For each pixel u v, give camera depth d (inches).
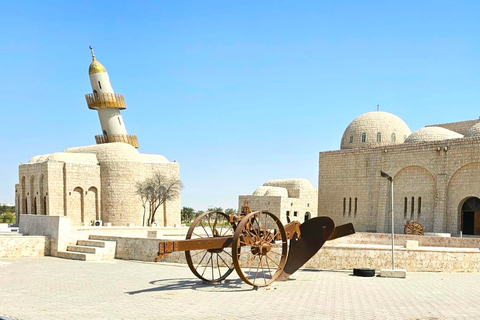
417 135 2094.0
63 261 1192.2
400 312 595.5
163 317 572.1
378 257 1056.8
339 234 923.4
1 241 1266.0
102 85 2736.2
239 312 597.6
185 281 861.8
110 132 2780.5
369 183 2100.1
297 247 916.6
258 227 806.5
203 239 744.3
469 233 1807.3
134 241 1242.6
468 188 1749.5
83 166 2426.2
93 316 578.6
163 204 2664.9
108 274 954.7
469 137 1754.4
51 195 2313.0
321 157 2316.7
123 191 2486.5
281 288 792.9
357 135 2343.8
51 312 601.3
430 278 940.0
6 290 766.5
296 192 2701.8
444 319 557.3
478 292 762.2
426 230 1871.3
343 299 689.0
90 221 2438.5
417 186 1926.7
